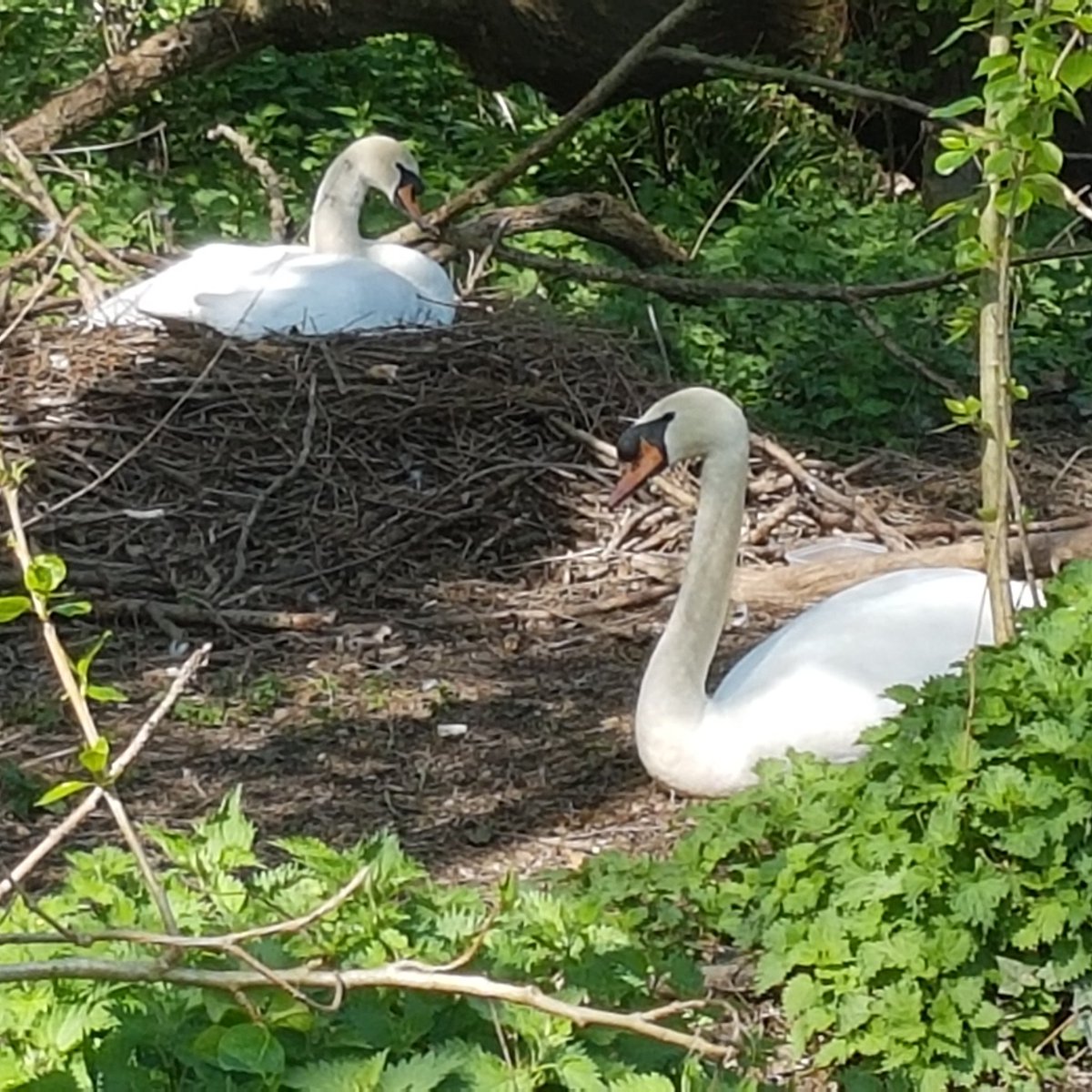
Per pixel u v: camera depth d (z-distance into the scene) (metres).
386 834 6.89
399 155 15.14
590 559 12.10
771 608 11.77
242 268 13.62
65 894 6.48
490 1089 5.30
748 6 19.42
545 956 6.02
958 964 6.87
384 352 13.08
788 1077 7.02
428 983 4.83
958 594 9.30
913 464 13.66
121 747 9.90
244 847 6.45
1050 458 14.10
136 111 19.88
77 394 12.63
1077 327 16.31
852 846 7.22
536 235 17.16
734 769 8.98
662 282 14.26
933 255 17.19
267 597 11.54
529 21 18.94
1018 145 7.17
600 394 13.16
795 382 14.80
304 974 4.80
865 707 8.88
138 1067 5.39
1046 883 6.92
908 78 19.69
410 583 11.82
